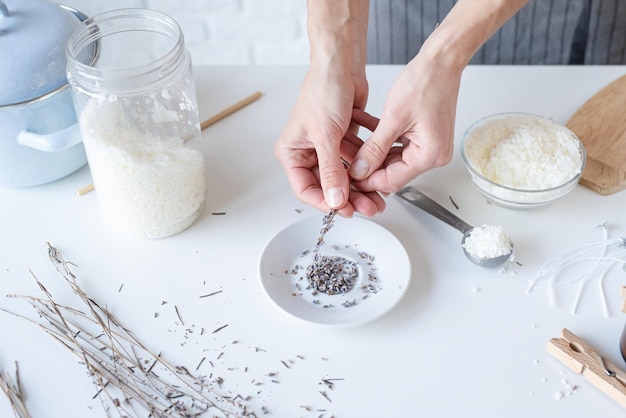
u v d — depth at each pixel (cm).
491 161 85
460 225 82
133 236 83
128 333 75
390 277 78
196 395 71
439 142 79
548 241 81
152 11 81
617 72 99
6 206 87
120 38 84
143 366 73
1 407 71
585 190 86
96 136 77
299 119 83
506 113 89
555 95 96
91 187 89
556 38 112
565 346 72
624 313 75
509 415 69
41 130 83
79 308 77
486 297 77
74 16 88
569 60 114
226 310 77
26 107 81
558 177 82
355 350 73
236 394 71
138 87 76
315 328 75
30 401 71
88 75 75
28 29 83
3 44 81
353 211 81
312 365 73
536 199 81
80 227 85
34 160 86
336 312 76
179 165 80
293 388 71
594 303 76
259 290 78
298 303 77
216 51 156
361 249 82
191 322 76
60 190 89
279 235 81
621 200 85
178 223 83
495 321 75
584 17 109
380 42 116
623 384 69
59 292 79
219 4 147
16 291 79
